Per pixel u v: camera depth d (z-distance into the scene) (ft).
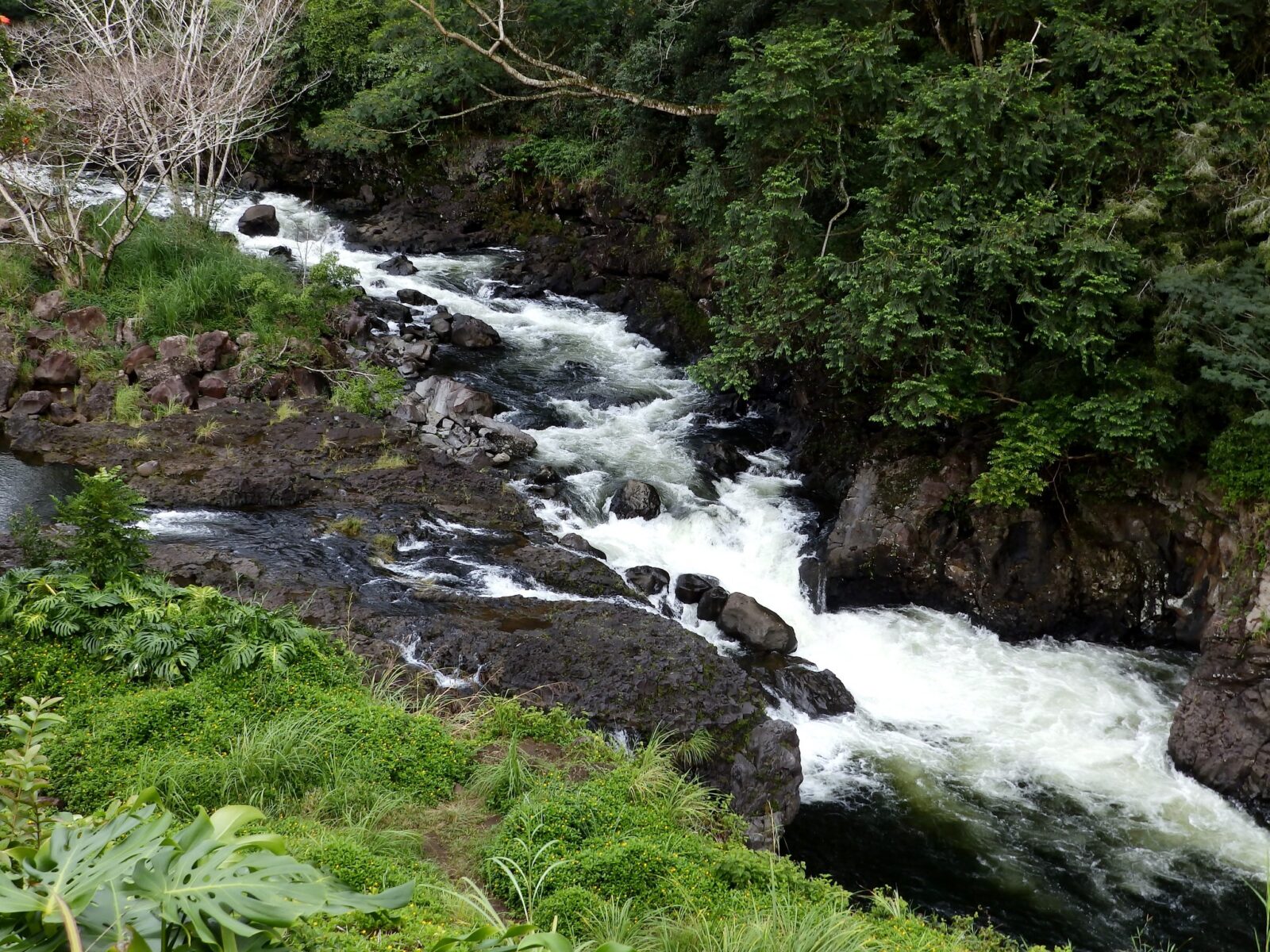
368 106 100.01
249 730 28.17
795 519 53.72
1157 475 46.32
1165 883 32.94
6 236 66.23
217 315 63.77
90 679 29.48
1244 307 40.29
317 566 42.14
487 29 90.79
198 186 74.74
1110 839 34.88
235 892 8.67
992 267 43.73
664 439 62.03
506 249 94.58
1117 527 47.52
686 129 73.97
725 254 52.49
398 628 37.19
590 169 90.58
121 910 8.68
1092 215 44.09
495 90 99.96
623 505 52.60
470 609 39.99
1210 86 45.88
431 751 28.96
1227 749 37.47
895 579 49.06
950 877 32.78
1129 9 47.39
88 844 9.29
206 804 25.13
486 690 34.78
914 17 55.67
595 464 57.72
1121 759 39.29
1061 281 44.52
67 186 65.51
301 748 27.43
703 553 51.37
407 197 103.40
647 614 40.86
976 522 48.29
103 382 56.80
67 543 38.78
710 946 20.81
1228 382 41.04
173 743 27.30
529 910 22.15
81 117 70.69
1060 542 47.80
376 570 42.78
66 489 47.26
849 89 48.03
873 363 52.60
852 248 51.13
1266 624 38.68
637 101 52.19
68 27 72.64
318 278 64.59
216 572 39.27
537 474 55.01
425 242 93.66
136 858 8.95
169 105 68.85
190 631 31.53
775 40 50.65
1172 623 46.88
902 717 41.60
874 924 24.80
